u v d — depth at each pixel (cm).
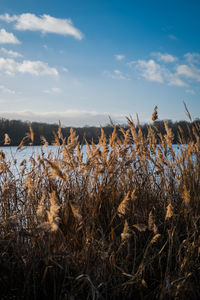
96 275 207
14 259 213
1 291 183
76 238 226
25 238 221
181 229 284
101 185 286
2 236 238
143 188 313
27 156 294
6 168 280
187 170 317
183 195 242
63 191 260
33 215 238
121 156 314
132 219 268
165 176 325
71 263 213
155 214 291
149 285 220
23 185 288
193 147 329
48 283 204
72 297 176
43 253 208
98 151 288
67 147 284
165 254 253
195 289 206
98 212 269
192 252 225
